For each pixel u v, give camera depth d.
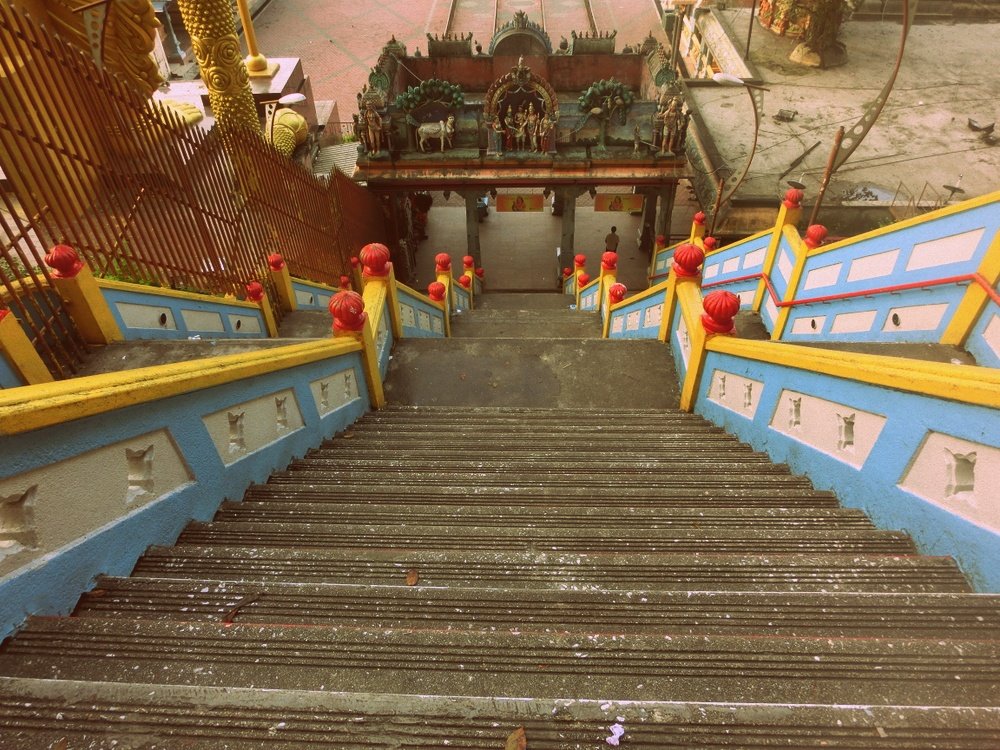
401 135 14.56
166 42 24.19
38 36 4.30
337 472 4.36
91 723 1.74
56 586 2.41
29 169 4.38
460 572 2.85
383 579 2.85
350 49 27.47
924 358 5.31
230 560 2.95
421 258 18.06
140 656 2.11
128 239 5.43
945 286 5.50
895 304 6.13
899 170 14.16
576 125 14.39
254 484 4.11
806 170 14.34
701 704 1.76
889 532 3.21
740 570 2.86
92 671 2.07
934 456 3.01
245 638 2.16
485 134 14.34
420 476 4.30
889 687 2.01
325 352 5.21
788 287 8.23
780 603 2.48
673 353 7.39
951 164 14.29
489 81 19.34
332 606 2.50
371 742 1.69
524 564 2.89
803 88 17.94
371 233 13.85
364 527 3.30
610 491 3.93
